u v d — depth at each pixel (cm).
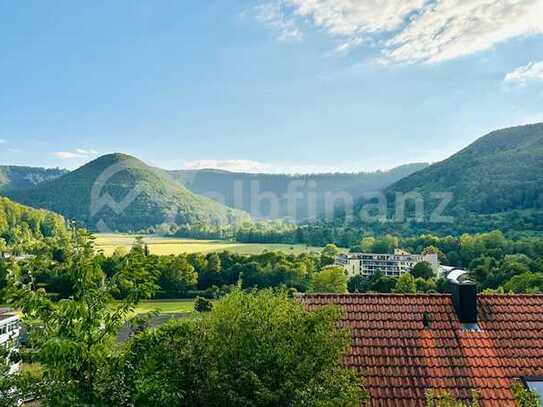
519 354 1452
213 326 1177
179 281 10525
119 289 1059
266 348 1097
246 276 11438
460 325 1553
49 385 953
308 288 11262
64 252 1054
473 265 10144
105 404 940
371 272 14500
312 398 1027
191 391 1109
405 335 1521
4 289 982
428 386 1365
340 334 1151
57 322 989
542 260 9281
